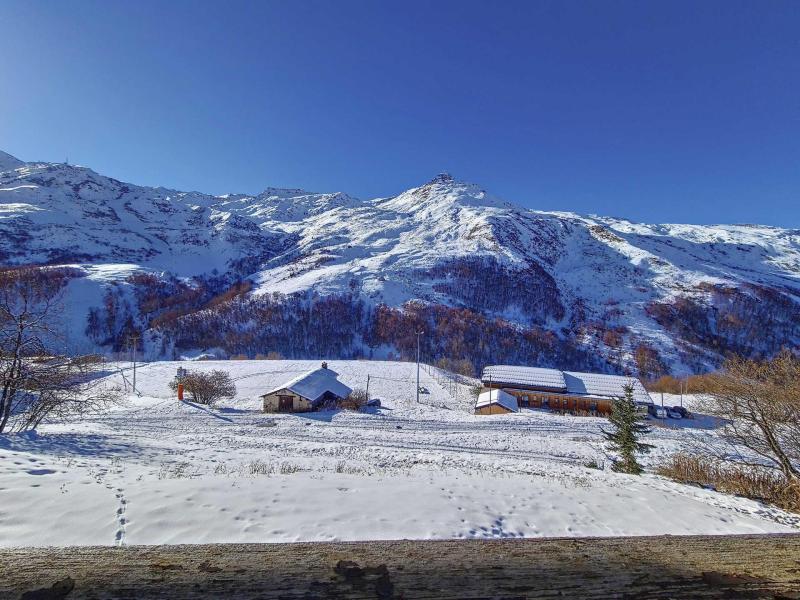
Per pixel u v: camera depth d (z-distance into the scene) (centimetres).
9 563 295
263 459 1432
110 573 278
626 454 1898
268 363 7425
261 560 304
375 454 2080
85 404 1848
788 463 1241
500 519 721
